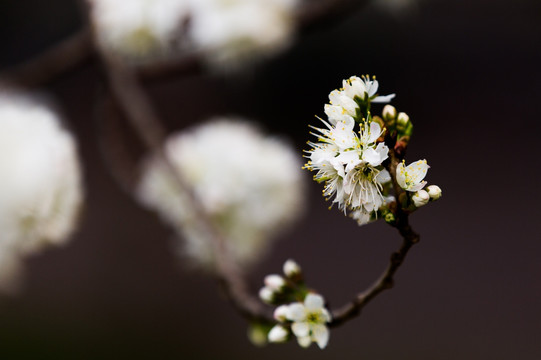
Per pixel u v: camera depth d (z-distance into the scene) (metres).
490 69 2.70
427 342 2.09
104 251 2.29
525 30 2.55
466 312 2.18
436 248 2.38
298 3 1.32
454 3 1.51
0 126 0.86
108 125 1.12
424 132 2.69
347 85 0.75
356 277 2.26
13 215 0.85
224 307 2.21
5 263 0.87
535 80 2.67
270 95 2.71
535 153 2.60
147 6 1.10
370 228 2.40
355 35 2.68
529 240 2.38
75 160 0.88
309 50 2.70
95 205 2.36
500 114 2.69
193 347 2.13
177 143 1.10
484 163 2.60
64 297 2.19
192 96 2.67
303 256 2.30
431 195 0.74
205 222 0.93
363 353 2.06
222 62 1.16
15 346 2.00
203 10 1.13
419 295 2.24
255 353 2.10
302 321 0.78
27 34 2.63
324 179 0.75
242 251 1.06
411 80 2.72
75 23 2.63
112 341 2.10
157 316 2.18
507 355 2.06
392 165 0.74
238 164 1.06
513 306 2.19
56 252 2.25
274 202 1.07
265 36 1.12
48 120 0.88
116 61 1.11
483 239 2.41
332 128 0.74
